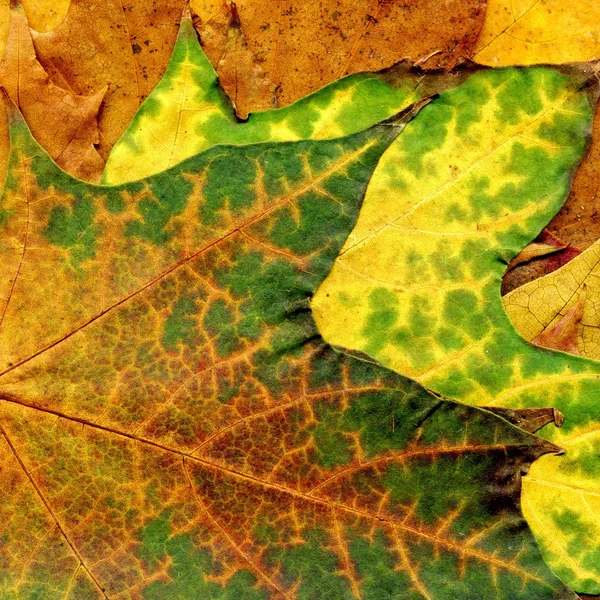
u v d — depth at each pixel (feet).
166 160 1.01
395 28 1.05
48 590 0.97
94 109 1.03
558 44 1.05
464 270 1.00
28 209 0.97
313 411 0.97
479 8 1.04
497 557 0.96
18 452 0.98
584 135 1.00
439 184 1.00
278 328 0.97
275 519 0.97
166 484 0.97
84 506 0.97
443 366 1.00
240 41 1.03
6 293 0.97
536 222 1.00
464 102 1.00
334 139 0.97
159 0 1.05
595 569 1.00
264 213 0.97
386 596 0.97
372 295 1.00
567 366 1.00
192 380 0.97
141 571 0.97
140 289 0.97
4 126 1.02
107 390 0.97
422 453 0.97
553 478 1.01
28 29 1.03
